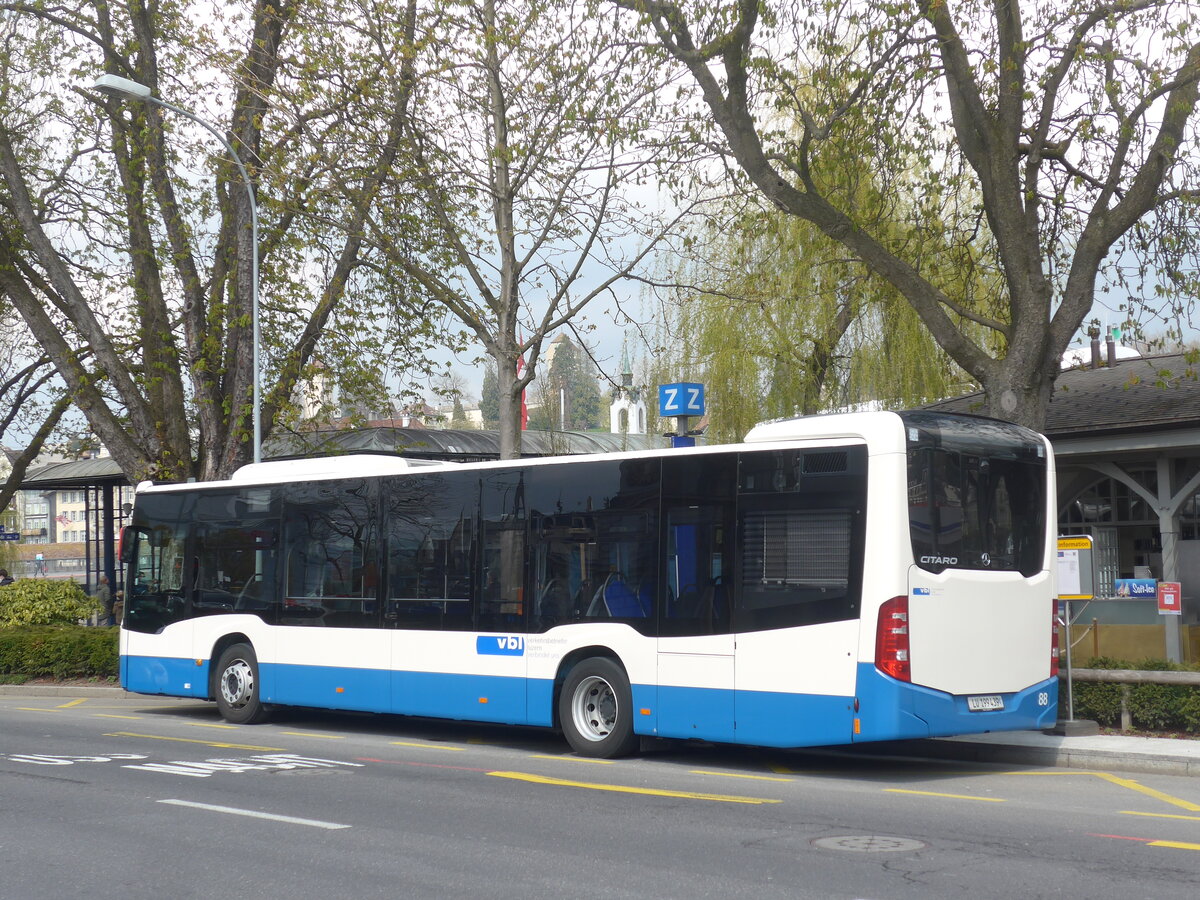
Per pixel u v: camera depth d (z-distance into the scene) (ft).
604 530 44.21
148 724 57.72
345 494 53.21
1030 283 52.70
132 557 62.03
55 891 23.80
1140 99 51.98
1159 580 75.61
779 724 38.86
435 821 30.73
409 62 65.62
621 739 43.16
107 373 82.28
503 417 67.97
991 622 39.47
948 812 31.81
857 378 94.32
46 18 80.43
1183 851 26.30
